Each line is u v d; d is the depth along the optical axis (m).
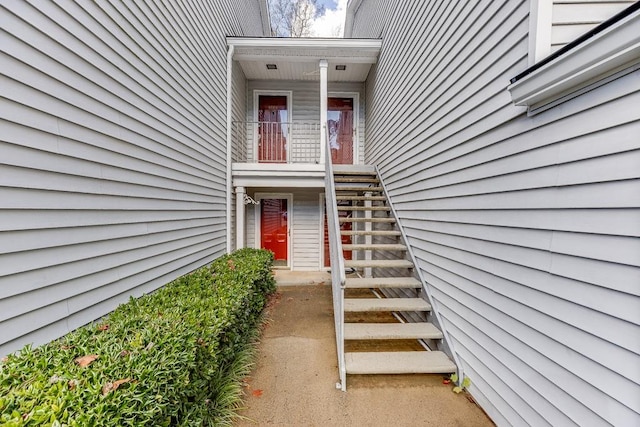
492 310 2.19
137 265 2.54
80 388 1.20
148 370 1.36
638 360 1.24
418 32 3.63
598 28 1.25
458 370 2.63
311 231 7.31
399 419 2.27
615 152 1.33
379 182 5.40
